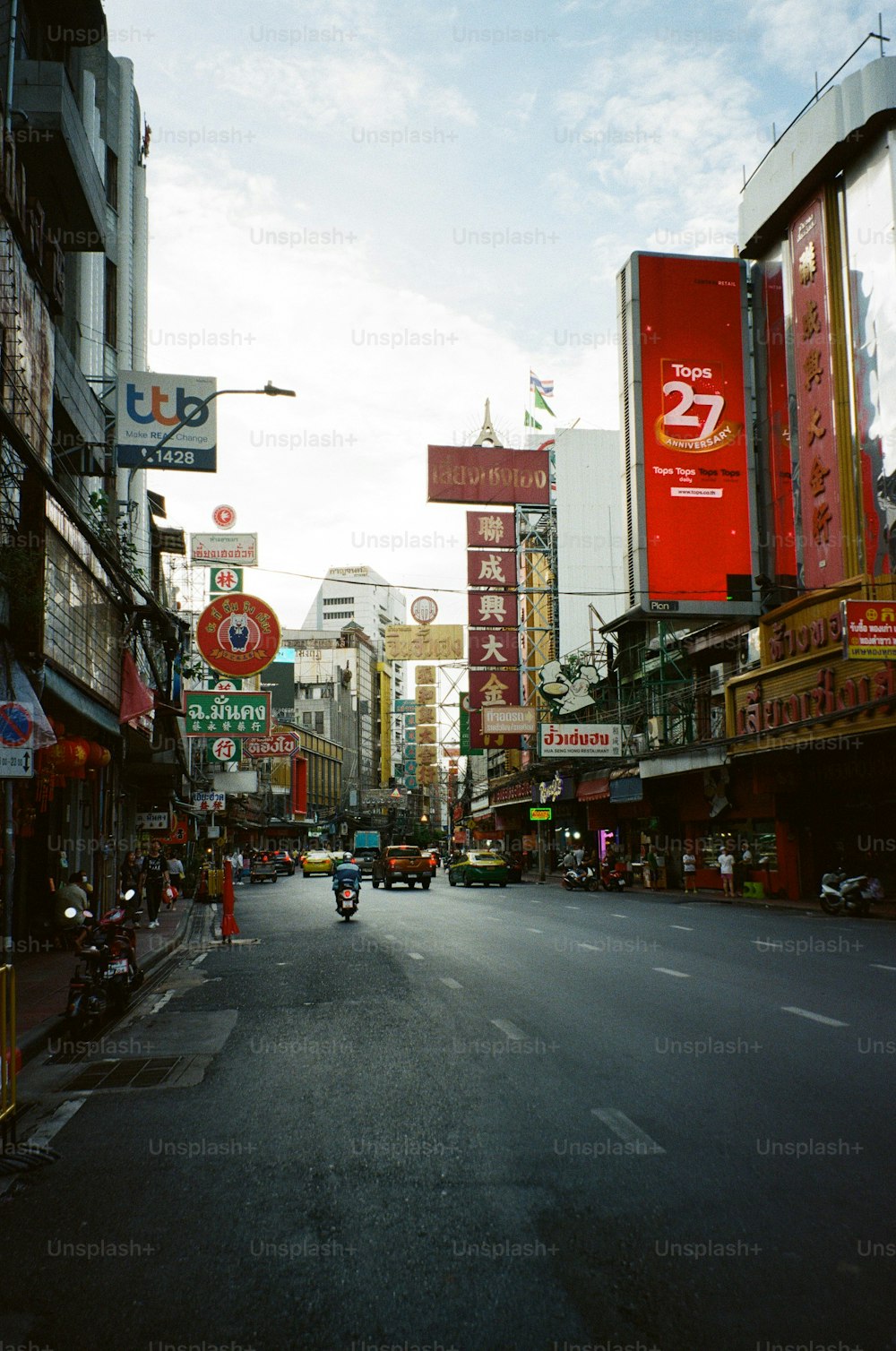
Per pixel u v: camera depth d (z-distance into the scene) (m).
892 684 19.80
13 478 12.19
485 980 11.80
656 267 26.09
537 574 52.88
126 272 28.12
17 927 15.52
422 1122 5.92
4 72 15.27
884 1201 4.46
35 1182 5.07
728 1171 4.89
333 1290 3.74
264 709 27.98
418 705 73.94
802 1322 3.41
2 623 11.57
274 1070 7.47
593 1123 5.77
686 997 10.16
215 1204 4.66
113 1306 3.65
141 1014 10.30
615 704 39.91
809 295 24.27
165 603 34.06
